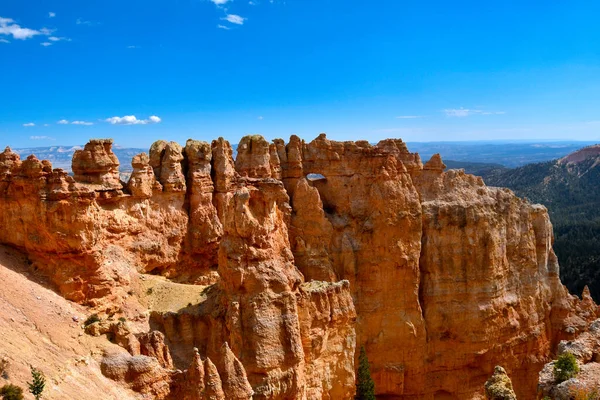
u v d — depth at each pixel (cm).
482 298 5897
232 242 4181
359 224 5803
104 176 4562
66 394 3058
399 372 5622
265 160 5688
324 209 5928
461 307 5862
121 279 4444
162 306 4447
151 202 4969
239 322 4019
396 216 5722
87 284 4228
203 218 5250
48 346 3431
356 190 5906
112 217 4591
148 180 4888
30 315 3631
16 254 4312
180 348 4172
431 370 5850
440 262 5888
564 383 3509
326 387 4534
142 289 4594
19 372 2966
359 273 5712
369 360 5603
